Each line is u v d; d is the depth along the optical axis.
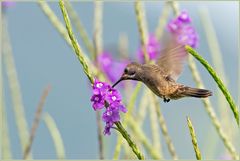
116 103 7.89
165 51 9.72
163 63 9.67
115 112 7.96
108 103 7.94
